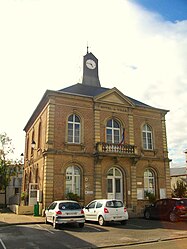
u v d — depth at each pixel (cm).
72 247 868
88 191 1920
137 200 2058
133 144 2178
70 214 1309
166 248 830
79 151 1967
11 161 3203
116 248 855
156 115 2372
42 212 1795
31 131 2712
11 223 1442
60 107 1991
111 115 2161
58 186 1838
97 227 1335
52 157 1866
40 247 869
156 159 2236
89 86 2478
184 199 1664
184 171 4088
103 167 2002
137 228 1305
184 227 1349
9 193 3772
